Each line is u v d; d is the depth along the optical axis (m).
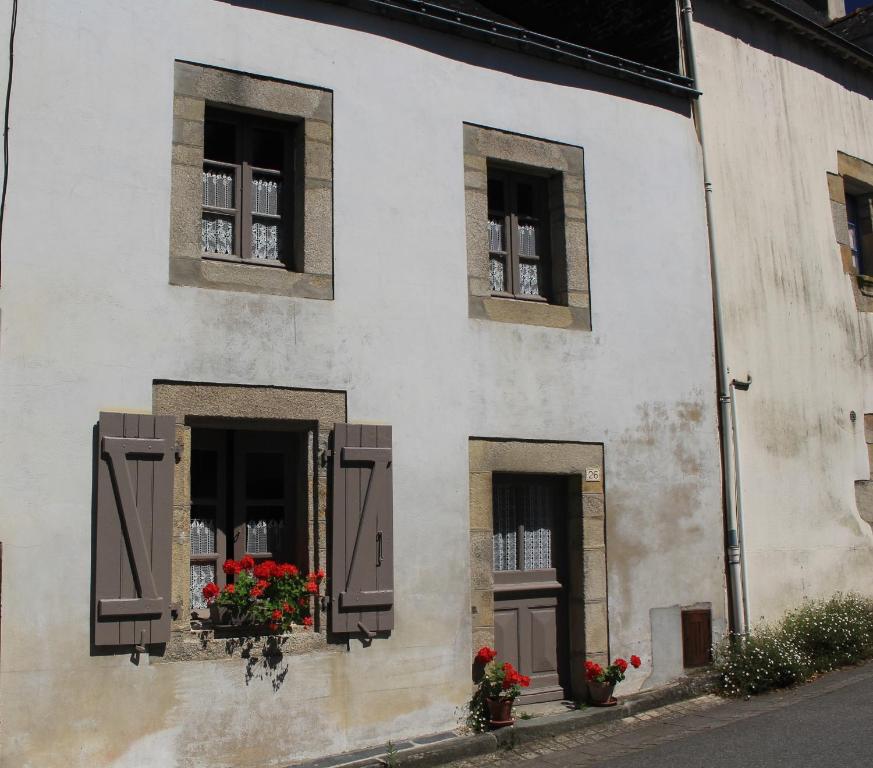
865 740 6.11
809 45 10.54
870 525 10.03
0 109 5.62
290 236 6.77
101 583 5.55
